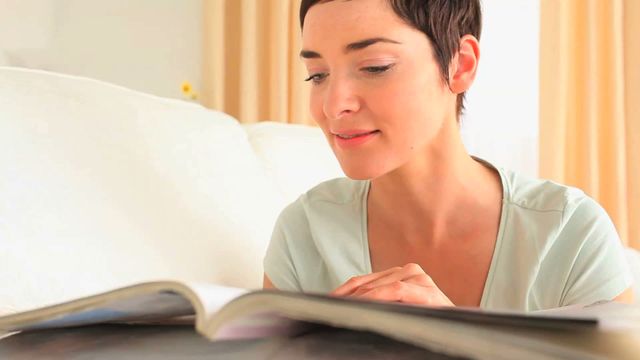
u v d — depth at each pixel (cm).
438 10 81
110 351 50
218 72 247
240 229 108
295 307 41
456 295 93
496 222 93
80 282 81
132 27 260
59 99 96
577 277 90
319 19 78
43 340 55
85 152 93
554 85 236
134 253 89
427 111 81
